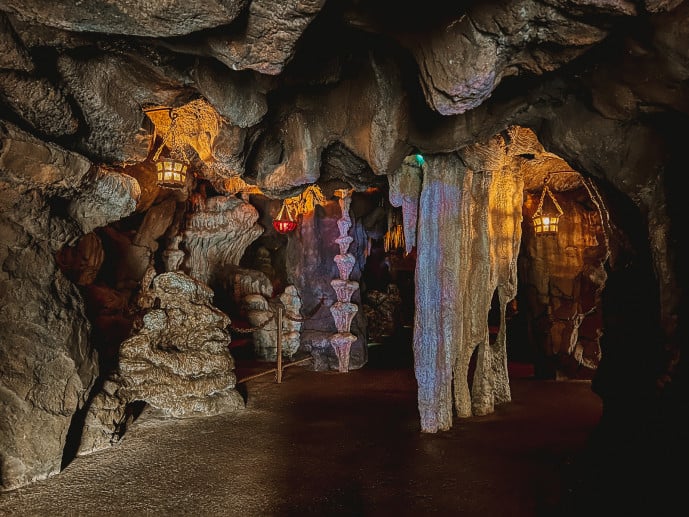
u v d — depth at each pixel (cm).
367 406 649
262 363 947
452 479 410
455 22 276
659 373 342
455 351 558
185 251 944
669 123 319
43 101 354
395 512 353
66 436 428
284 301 967
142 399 561
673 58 269
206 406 597
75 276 669
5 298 390
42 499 373
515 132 509
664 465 319
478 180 589
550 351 808
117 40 339
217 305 1010
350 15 319
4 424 388
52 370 417
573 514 342
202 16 259
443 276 544
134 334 589
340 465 443
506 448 484
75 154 391
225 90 392
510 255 636
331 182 716
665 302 329
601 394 427
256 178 571
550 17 258
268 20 268
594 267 777
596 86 331
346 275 907
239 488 394
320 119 501
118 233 801
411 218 571
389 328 1309
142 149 462
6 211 379
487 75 283
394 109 437
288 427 556
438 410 541
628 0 237
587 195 789
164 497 378
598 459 398
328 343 907
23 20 269
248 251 1200
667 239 329
